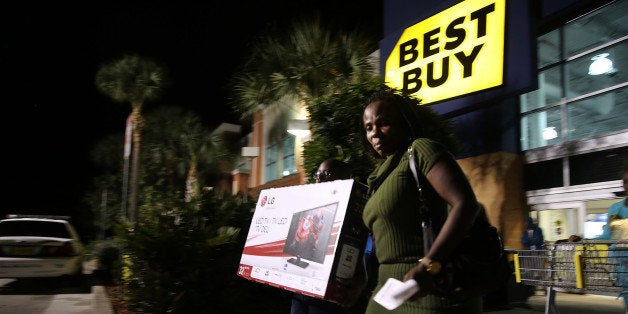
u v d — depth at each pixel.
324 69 10.85
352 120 6.30
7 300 8.45
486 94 9.82
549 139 10.36
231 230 6.48
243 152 20.66
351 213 2.05
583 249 3.71
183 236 6.28
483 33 9.93
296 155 18.97
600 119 9.36
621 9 9.09
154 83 17.00
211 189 7.02
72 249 10.26
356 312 2.88
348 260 2.03
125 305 6.89
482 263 1.63
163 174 22.36
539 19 9.84
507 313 6.75
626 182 4.94
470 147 11.00
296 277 2.18
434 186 1.70
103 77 17.05
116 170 24.91
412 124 2.03
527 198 10.55
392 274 1.82
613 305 7.50
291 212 2.41
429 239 1.70
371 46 11.68
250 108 12.58
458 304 1.69
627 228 4.65
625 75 8.96
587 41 9.77
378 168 2.13
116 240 6.60
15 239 9.87
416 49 11.50
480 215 1.78
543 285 3.93
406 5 12.67
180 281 6.12
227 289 6.25
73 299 8.57
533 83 8.99
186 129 22.77
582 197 9.38
